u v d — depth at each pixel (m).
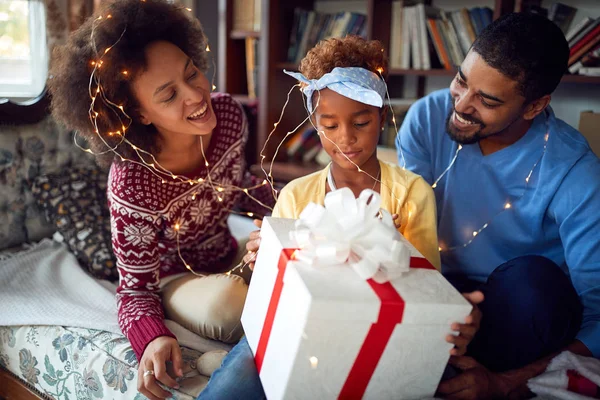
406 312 0.72
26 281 1.45
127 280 1.20
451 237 1.22
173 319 1.25
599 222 1.04
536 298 0.99
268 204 1.54
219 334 1.17
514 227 1.16
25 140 1.65
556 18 1.71
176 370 1.03
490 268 1.20
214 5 2.63
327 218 0.80
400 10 1.96
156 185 1.22
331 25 2.16
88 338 1.20
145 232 1.21
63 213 1.60
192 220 1.31
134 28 1.12
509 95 1.02
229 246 1.46
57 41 2.07
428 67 1.92
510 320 1.01
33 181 1.66
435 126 1.25
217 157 1.33
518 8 1.68
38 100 1.67
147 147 1.21
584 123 1.62
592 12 1.71
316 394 0.79
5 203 1.62
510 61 0.99
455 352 0.79
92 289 1.39
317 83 0.98
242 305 1.19
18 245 1.66
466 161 1.19
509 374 0.96
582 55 1.63
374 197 0.82
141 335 1.07
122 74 1.12
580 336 1.02
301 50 2.21
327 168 1.12
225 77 2.34
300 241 0.80
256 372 0.93
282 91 2.24
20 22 2.11
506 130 1.13
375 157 1.08
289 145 2.29
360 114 0.97
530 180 1.14
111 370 1.12
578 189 1.07
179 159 1.27
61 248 1.58
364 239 0.80
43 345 1.27
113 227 1.21
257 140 2.25
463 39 1.84
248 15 2.27
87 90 1.17
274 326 0.82
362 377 0.79
